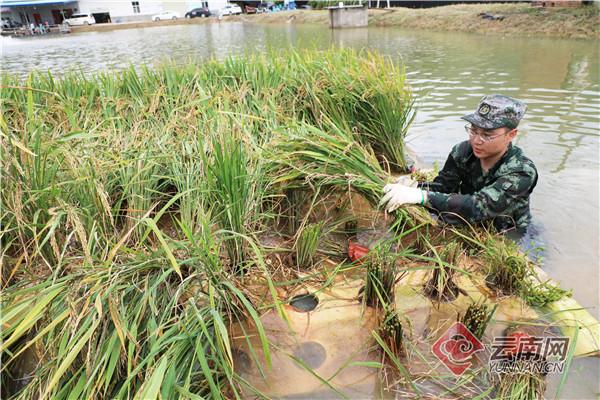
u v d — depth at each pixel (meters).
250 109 3.56
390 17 18.75
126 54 13.20
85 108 3.66
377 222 2.81
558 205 3.16
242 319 2.07
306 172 2.53
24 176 2.26
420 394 1.69
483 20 14.31
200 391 1.62
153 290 1.80
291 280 2.28
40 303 1.61
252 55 4.94
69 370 1.66
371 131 3.77
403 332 1.98
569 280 2.38
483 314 1.88
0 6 37.59
